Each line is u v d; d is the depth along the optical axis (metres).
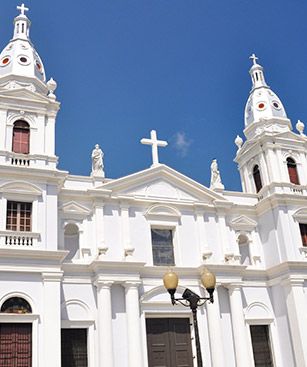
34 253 23.00
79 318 24.98
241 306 27.77
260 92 36.16
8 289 22.39
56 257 23.38
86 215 27.45
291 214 30.78
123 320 25.33
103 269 25.33
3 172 24.34
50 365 21.55
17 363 21.44
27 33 30.58
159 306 26.42
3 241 23.25
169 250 28.92
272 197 30.69
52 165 25.83
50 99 27.27
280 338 28.89
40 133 26.41
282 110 35.53
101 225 27.25
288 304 28.47
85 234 27.09
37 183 24.92
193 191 30.39
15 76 27.50
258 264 30.77
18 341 21.83
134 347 24.41
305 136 33.91
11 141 25.89
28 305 22.56
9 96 26.50
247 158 34.62
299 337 27.33
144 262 25.84
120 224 27.86
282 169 32.28
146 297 26.30
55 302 22.67
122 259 27.06
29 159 25.59
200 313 27.12
